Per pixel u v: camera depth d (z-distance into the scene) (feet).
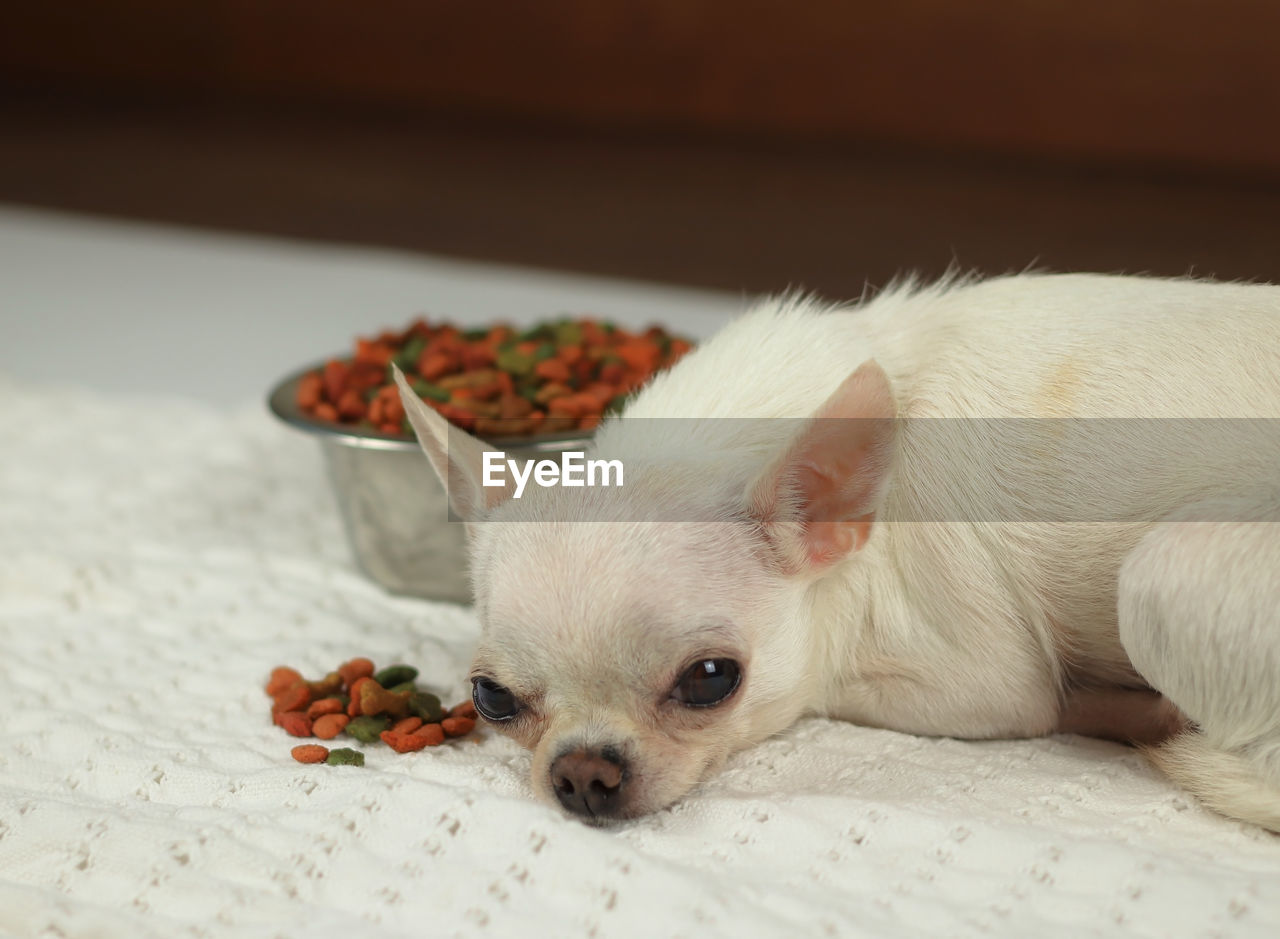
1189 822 1.62
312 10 6.48
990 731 1.76
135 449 2.55
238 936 1.50
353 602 2.05
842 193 4.86
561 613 1.60
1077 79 4.92
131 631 1.99
